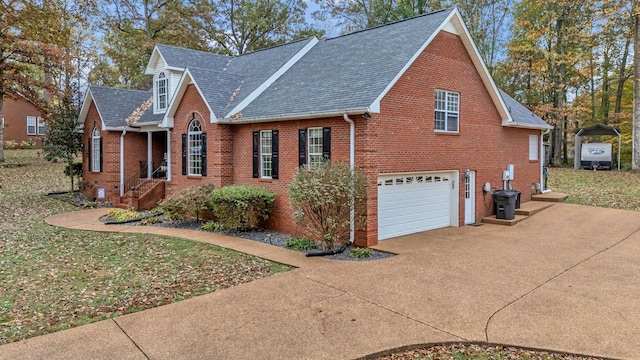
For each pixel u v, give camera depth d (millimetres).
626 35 27484
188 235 13062
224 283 8398
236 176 15156
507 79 34156
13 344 5742
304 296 7523
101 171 21266
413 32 13500
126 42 32062
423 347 5641
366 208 11141
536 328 6121
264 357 5352
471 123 14805
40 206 19000
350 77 12734
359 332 6039
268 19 35656
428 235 12773
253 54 20000
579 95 34625
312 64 15703
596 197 18641
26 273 9234
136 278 8789
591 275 8609
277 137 13492
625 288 7797
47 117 24938
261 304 7156
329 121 11906
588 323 6266
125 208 18328
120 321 6520
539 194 19125
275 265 9664
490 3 32500
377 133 11312
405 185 12773
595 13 26453
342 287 7988
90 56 33656
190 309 6977
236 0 36031
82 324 6453
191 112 16234
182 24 33062
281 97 14133
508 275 8664
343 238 11672
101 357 5379
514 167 17391
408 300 7273
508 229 13664
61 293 7910
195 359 5320
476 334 5949
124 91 22500
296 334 5992
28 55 25266
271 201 13383
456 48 14039
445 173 14141
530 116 18984
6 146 37688
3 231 13805
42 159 33031
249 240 12336
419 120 12719
